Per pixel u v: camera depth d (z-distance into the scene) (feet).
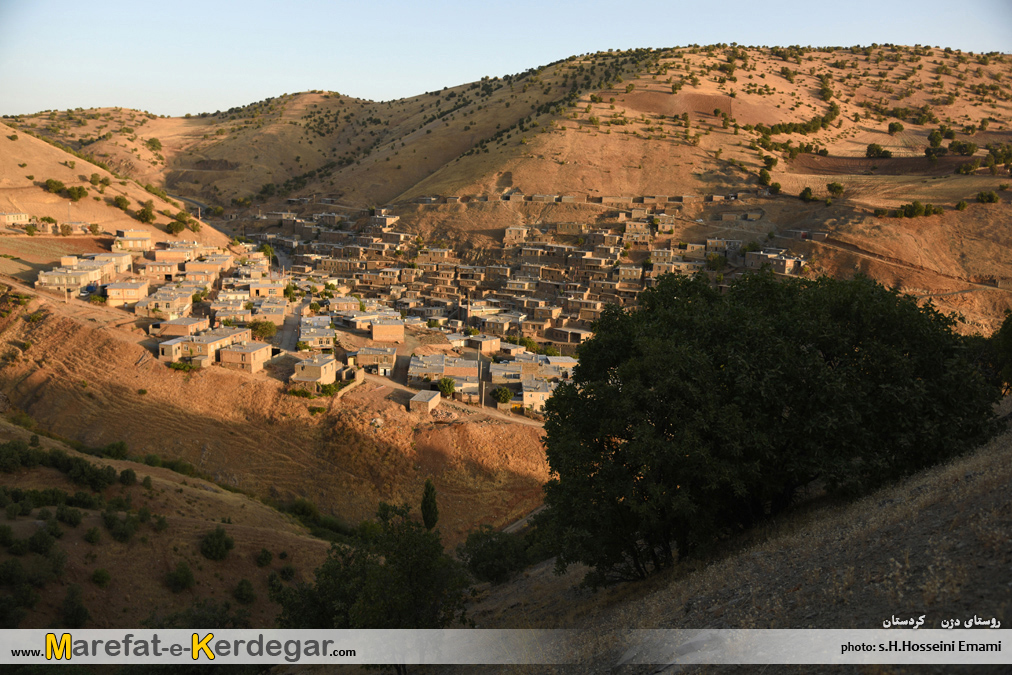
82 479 188.96
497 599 141.08
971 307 516.73
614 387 97.25
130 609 147.54
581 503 92.53
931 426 92.02
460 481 302.25
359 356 378.53
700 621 59.77
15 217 533.55
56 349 352.08
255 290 481.87
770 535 89.10
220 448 307.99
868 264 558.15
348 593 99.86
